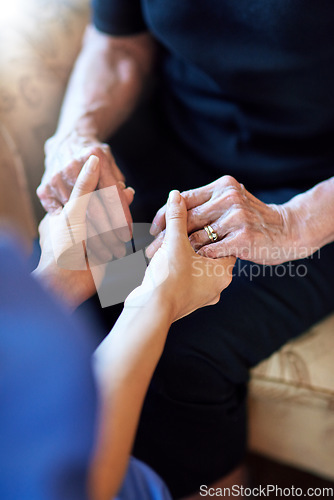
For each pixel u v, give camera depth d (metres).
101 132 1.02
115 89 1.05
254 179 0.99
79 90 1.04
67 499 0.33
